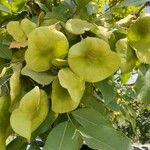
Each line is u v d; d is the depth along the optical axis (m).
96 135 0.19
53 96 0.19
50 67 0.19
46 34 0.19
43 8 0.24
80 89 0.19
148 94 0.20
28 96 0.18
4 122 0.19
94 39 0.19
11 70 0.20
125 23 0.22
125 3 0.24
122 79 0.22
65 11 0.24
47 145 0.18
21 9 0.26
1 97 0.19
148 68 0.21
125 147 0.19
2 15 0.25
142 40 0.21
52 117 0.20
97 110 0.22
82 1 0.23
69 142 0.19
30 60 0.19
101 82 0.20
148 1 0.23
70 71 0.19
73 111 0.20
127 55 0.21
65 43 0.19
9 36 0.23
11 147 0.21
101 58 0.19
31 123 0.19
